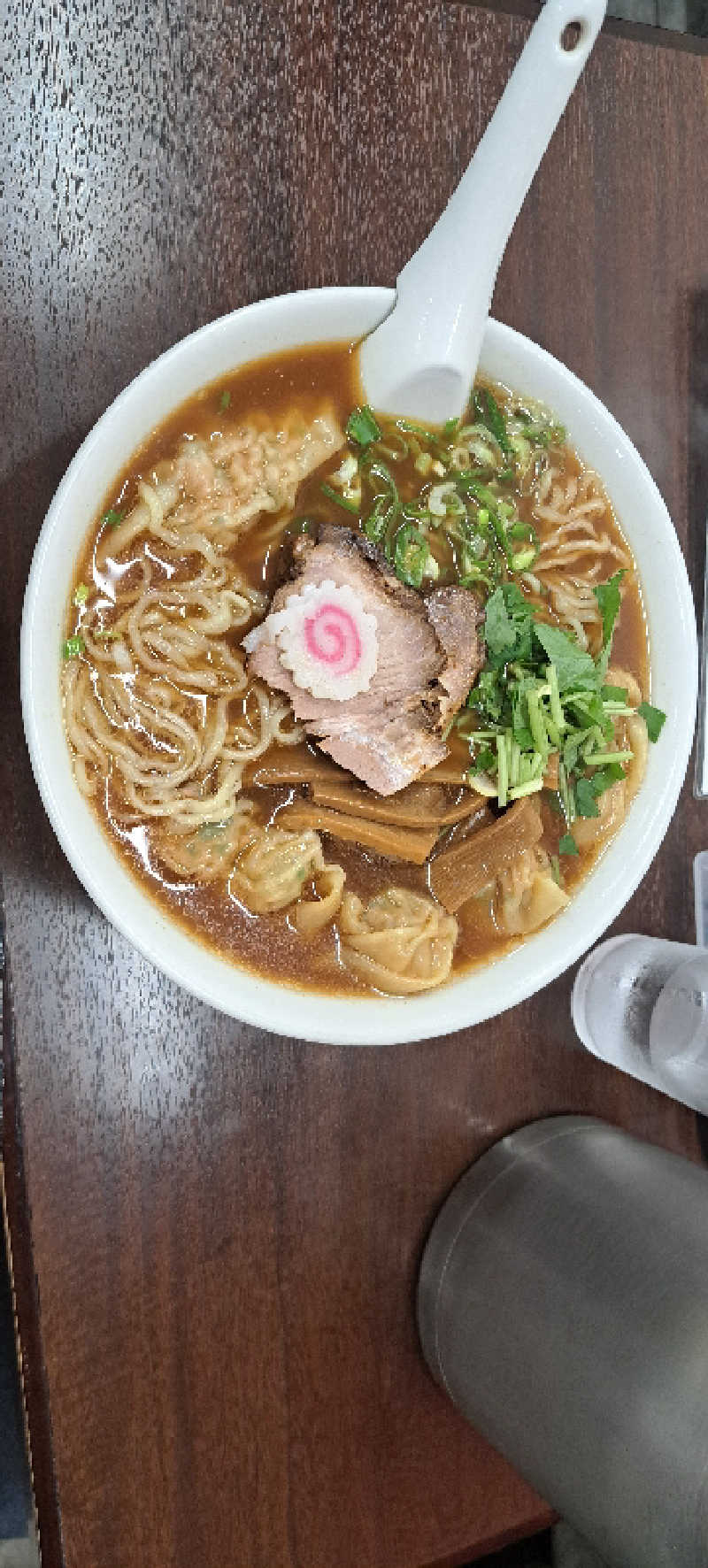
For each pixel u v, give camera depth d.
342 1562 0.41
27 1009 0.37
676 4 0.53
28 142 0.36
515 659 0.36
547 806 0.37
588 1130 0.42
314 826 0.35
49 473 0.36
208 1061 0.39
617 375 0.42
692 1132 0.45
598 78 0.41
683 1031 0.41
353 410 0.35
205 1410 0.39
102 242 0.36
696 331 0.43
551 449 0.36
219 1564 0.40
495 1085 0.42
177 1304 0.39
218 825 0.35
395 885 0.36
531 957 0.36
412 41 0.39
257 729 0.35
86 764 0.33
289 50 0.38
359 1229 0.41
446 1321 0.40
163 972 0.33
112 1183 0.38
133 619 0.34
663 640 0.37
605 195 0.41
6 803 0.37
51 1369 0.38
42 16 0.36
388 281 0.39
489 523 0.36
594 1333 0.35
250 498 0.34
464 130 0.40
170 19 0.37
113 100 0.36
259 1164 0.40
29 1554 0.44
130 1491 0.39
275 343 0.33
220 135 0.37
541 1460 0.36
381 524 0.36
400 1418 0.42
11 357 0.36
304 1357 0.41
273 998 0.34
